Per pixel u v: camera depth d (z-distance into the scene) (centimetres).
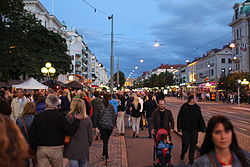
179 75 11119
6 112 541
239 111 2800
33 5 4819
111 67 2923
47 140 480
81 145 521
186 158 812
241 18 5838
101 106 795
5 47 2758
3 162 177
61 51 3625
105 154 773
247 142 963
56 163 491
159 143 650
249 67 5788
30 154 525
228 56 7062
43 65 3266
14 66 2922
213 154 269
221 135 259
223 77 5234
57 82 3331
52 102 502
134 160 816
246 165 261
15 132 192
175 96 8412
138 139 1200
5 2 2500
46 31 3428
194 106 750
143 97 1816
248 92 4303
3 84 3688
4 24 2869
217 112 2655
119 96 1709
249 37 5778
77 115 529
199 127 746
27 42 3225
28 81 2156
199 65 8481
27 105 604
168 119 755
